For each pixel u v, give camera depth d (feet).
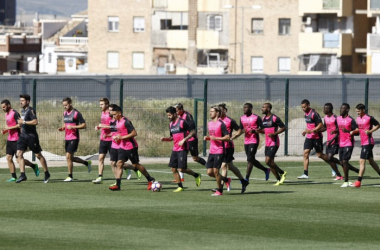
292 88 333.83
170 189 189.78
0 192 182.29
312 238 130.93
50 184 198.39
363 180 211.82
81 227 137.69
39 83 319.06
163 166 243.60
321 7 641.81
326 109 209.77
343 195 181.47
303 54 651.25
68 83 324.80
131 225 140.15
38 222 142.10
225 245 123.95
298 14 655.76
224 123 177.47
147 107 285.84
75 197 174.29
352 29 645.10
